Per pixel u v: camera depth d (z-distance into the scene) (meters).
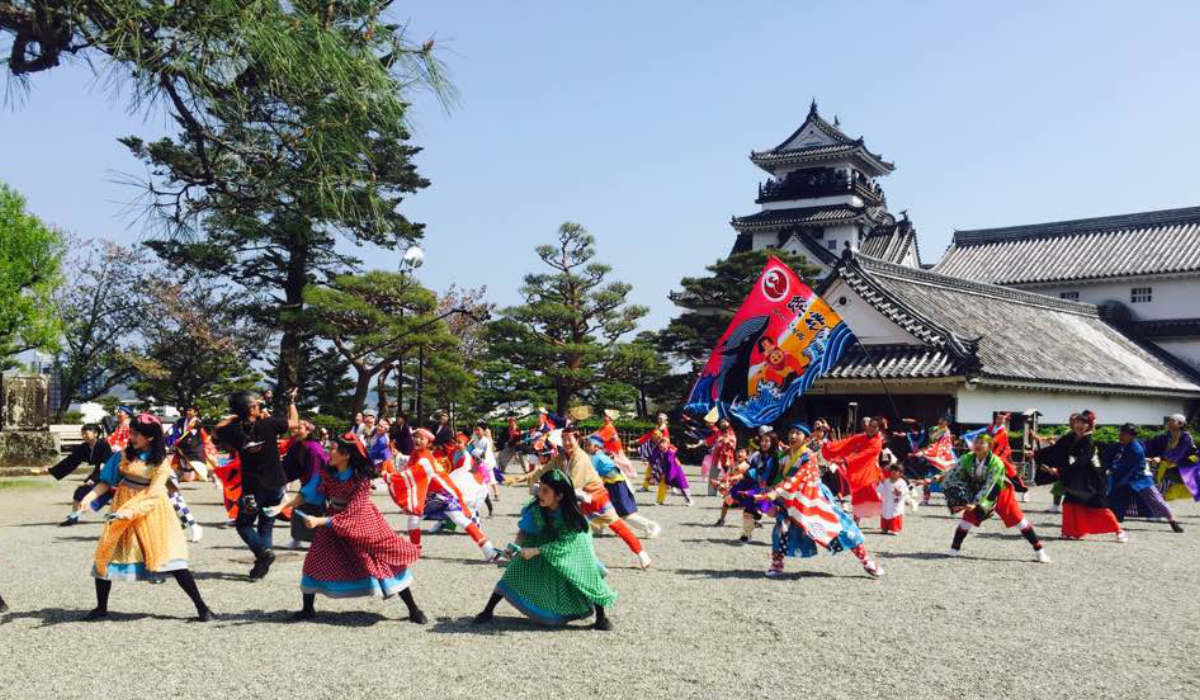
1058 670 6.13
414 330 31.47
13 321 32.16
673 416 41.12
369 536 7.04
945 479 11.27
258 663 6.01
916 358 25.16
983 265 49.47
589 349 37.28
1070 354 31.06
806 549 9.49
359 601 7.98
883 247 54.34
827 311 19.98
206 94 8.45
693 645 6.64
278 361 35.94
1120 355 35.12
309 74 8.55
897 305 26.16
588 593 6.94
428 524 13.59
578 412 21.16
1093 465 12.63
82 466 23.52
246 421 8.99
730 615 7.65
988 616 7.75
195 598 7.18
